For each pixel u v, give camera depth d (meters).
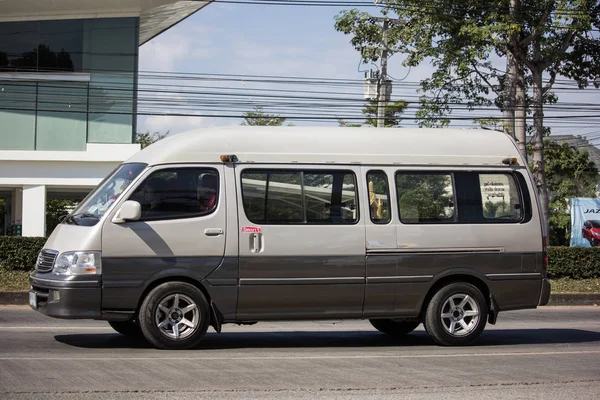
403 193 10.02
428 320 10.04
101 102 26.89
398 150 10.11
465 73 23.98
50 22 26.75
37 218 26.66
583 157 36.81
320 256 9.56
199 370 7.84
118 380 7.23
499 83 24.78
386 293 9.81
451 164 10.28
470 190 10.29
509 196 10.46
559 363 8.88
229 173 9.43
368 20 25.36
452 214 10.16
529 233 10.42
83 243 8.91
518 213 10.45
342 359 8.80
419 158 10.16
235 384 7.15
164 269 9.08
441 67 24.47
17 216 30.23
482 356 9.28
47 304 8.95
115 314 8.98
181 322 9.17
